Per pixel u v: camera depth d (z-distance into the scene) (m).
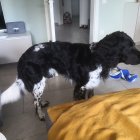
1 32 3.03
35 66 1.68
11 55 2.91
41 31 3.44
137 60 1.68
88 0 4.80
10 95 1.71
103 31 3.59
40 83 1.77
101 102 1.11
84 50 1.69
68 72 1.78
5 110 2.00
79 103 1.19
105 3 3.31
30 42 2.89
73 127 0.97
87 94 1.89
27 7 3.17
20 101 2.13
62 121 1.03
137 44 3.80
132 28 3.68
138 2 3.43
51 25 2.78
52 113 1.16
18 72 1.73
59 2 5.43
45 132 1.69
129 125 0.93
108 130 0.92
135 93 1.23
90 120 0.99
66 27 5.36
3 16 2.88
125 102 1.11
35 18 3.29
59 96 2.22
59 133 0.96
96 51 1.62
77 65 1.70
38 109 1.86
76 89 1.84
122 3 3.39
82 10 5.00
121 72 2.57
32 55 1.67
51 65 1.75
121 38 1.58
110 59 1.62
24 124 1.80
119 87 2.37
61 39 4.25
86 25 5.15
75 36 4.45
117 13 3.47
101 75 1.77
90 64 1.66
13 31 3.00
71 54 1.71
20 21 3.19
